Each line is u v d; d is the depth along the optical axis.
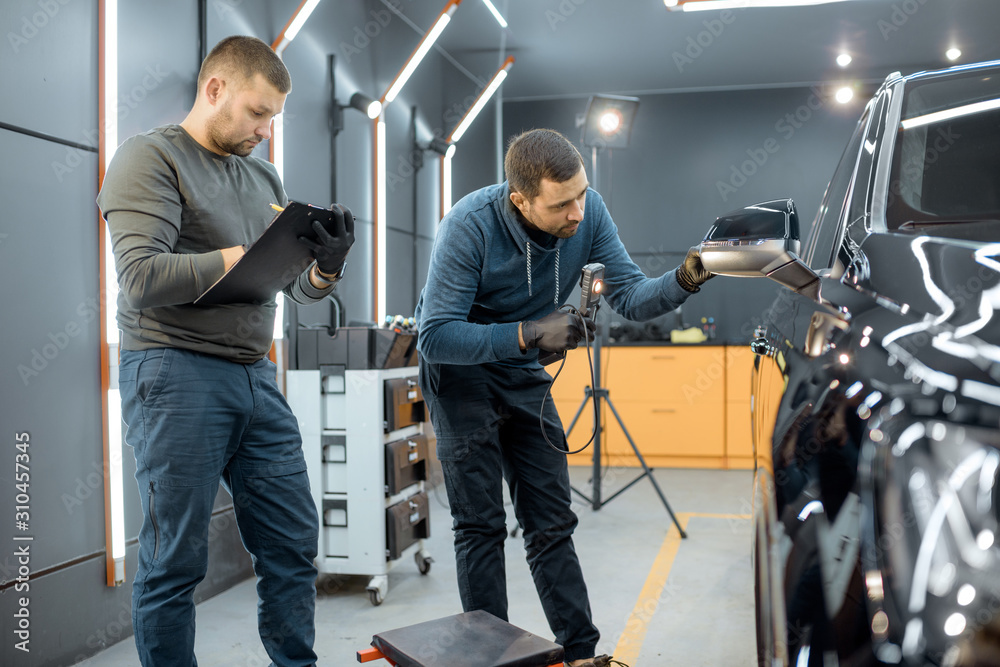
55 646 2.10
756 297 6.32
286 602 1.68
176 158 1.51
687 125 6.52
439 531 3.73
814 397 0.90
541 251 1.61
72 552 2.17
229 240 1.60
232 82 1.52
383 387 2.78
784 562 0.81
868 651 0.67
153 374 1.49
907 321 0.85
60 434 2.14
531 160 1.42
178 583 1.51
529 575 2.98
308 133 3.54
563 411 5.72
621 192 6.61
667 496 4.50
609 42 5.39
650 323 5.95
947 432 0.70
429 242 5.07
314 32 3.60
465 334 1.50
